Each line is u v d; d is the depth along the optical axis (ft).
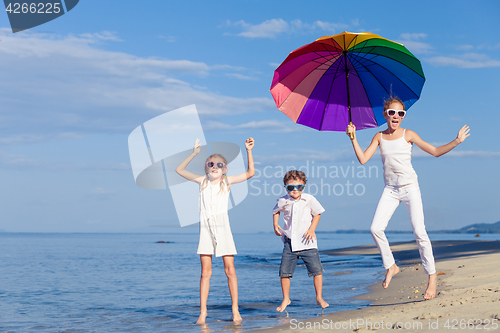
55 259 56.49
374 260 44.75
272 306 17.02
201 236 14.28
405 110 14.34
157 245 121.08
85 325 14.42
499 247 38.24
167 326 13.57
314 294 20.17
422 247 14.24
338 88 16.02
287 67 15.44
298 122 16.34
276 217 15.74
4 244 129.18
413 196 14.23
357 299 17.57
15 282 29.60
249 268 37.11
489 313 9.88
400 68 15.20
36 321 15.48
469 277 18.88
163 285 26.81
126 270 38.45
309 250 15.01
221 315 15.29
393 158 14.30
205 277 14.30
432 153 14.06
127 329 13.35
